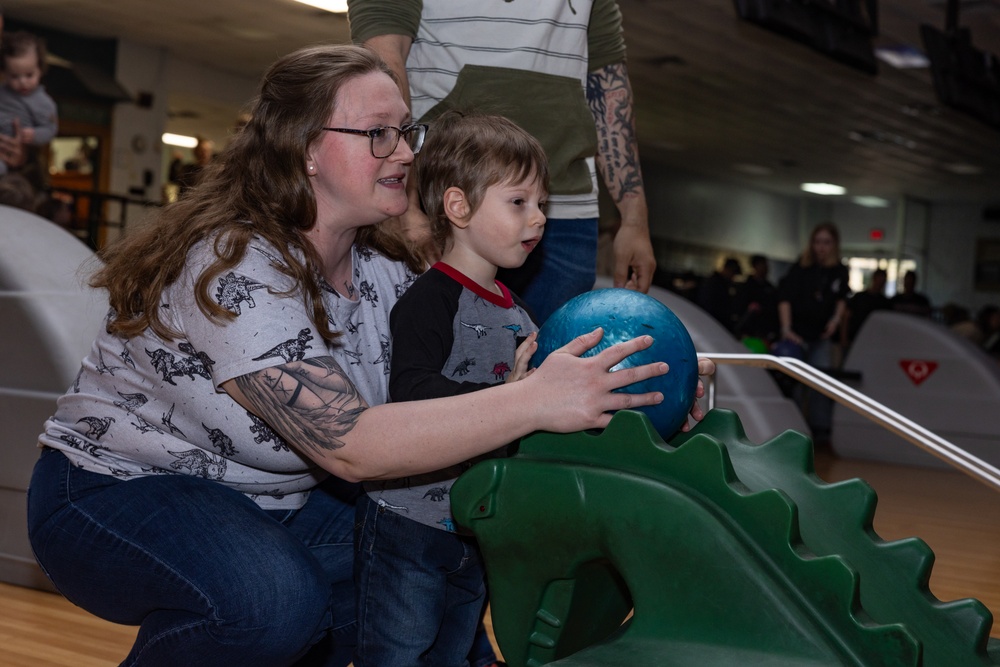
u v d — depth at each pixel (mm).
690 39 9617
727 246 18688
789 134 14195
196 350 1240
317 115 1267
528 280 1796
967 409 6574
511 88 1699
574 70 1772
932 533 4211
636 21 9141
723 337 5184
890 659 968
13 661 2162
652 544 1073
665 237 17141
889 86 11289
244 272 1224
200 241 1265
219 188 1328
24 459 2740
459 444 1145
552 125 1729
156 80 10773
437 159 1469
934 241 20125
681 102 12469
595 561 1176
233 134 1373
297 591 1283
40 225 3029
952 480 5996
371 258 1545
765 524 1036
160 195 10977
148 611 1335
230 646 1265
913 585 1174
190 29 9984
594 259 1853
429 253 1593
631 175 1962
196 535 1279
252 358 1194
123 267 1290
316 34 9898
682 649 1042
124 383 1320
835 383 1947
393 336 1409
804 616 1000
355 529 1519
